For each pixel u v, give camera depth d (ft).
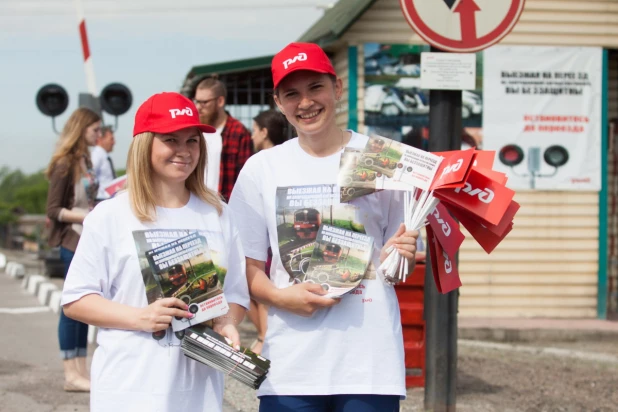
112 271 10.52
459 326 29.81
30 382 22.53
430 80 17.72
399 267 10.90
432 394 18.20
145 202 10.55
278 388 11.09
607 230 33.22
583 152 32.19
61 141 21.65
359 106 31.04
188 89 38.91
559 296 32.14
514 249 32.07
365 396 11.03
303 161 11.41
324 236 11.12
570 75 32.12
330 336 11.02
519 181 32.07
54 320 34.99
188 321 10.39
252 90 37.04
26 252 118.32
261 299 11.39
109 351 10.39
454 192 10.87
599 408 20.02
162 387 10.31
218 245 10.86
